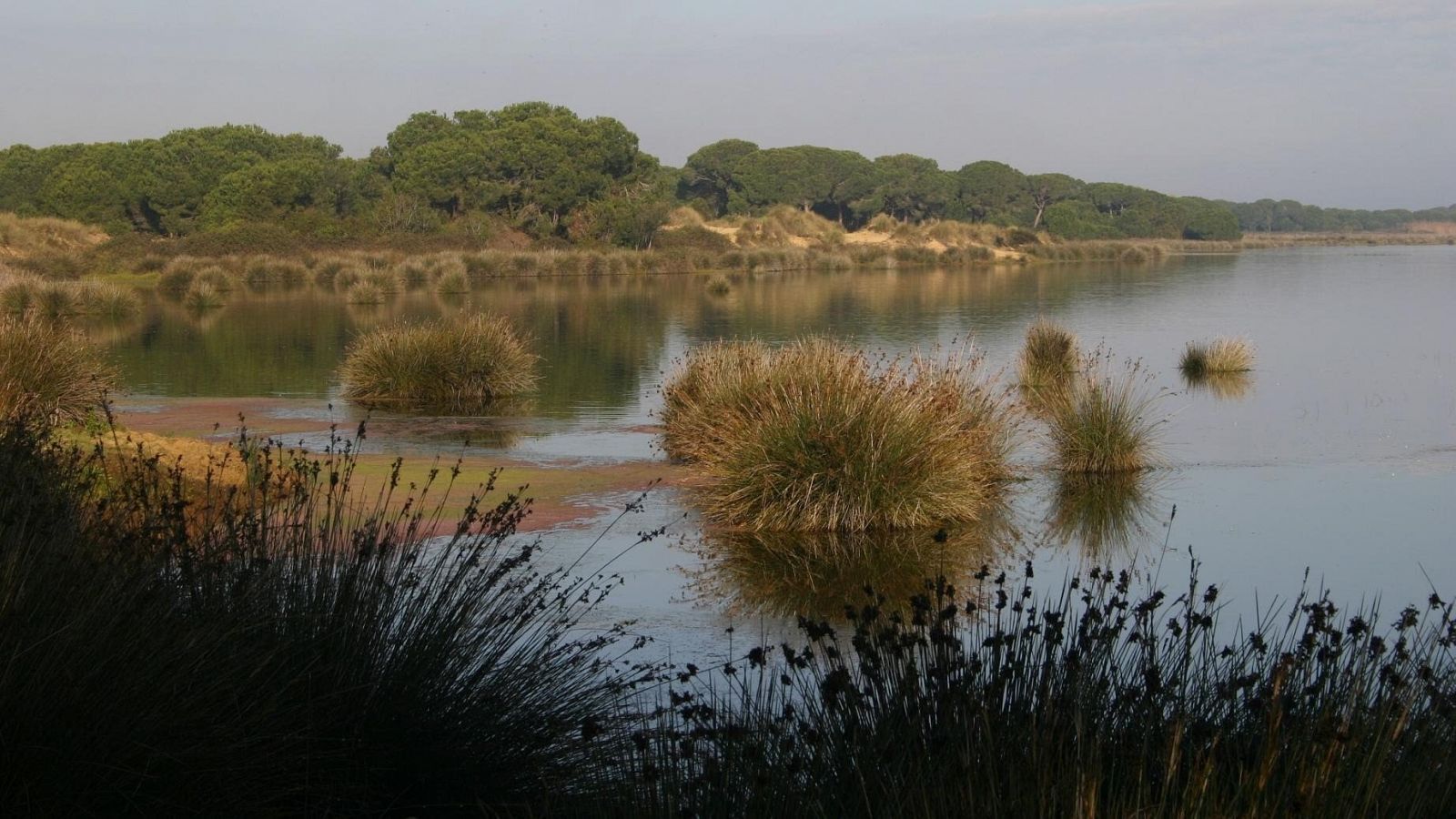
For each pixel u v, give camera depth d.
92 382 13.50
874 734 3.39
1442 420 15.41
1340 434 14.42
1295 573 8.21
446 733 4.04
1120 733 3.36
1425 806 3.08
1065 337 21.09
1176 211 114.38
